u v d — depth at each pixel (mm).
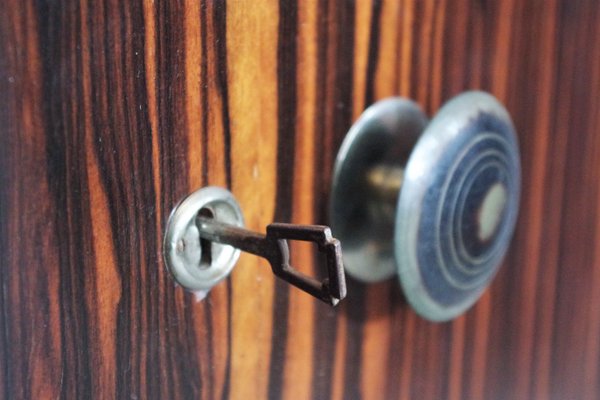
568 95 370
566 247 389
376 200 309
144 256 264
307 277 254
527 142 361
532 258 378
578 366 411
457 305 314
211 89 271
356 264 312
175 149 266
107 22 248
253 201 287
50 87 241
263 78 282
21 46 236
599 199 396
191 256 273
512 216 323
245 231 266
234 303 289
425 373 346
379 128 309
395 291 328
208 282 278
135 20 252
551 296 389
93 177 250
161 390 274
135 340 266
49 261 246
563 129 372
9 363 244
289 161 293
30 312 245
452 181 293
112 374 262
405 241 288
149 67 257
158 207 265
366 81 305
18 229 241
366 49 303
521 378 387
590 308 409
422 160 288
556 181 377
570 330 402
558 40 360
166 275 270
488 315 366
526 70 352
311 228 249
